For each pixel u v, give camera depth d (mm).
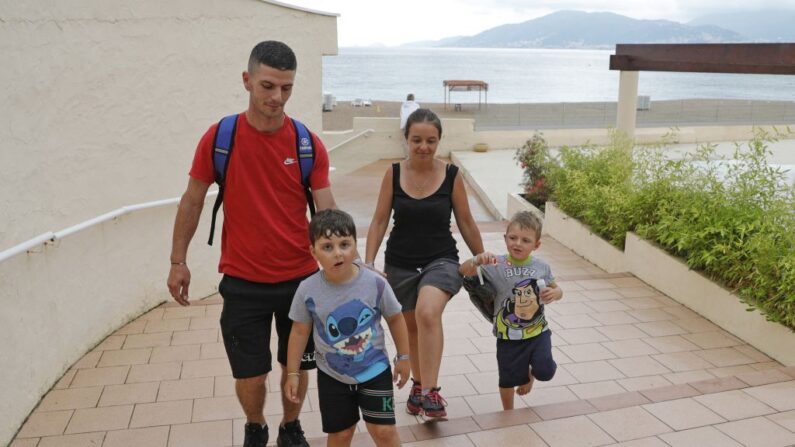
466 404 4406
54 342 4559
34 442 3816
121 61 5484
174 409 4223
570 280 7414
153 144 5988
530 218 3777
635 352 5359
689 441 3479
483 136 19906
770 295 5406
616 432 3588
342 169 19109
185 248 3244
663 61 10422
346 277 2982
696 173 8516
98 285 5277
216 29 6684
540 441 3510
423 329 3586
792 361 5133
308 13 8078
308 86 8336
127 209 5340
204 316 5992
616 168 9602
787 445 3428
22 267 4121
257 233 3146
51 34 4621
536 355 3848
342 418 3023
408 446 3484
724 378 4305
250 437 3355
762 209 6324
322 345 2980
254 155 3092
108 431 3941
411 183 3744
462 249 9727
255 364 3223
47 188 4566
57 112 4707
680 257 6750
